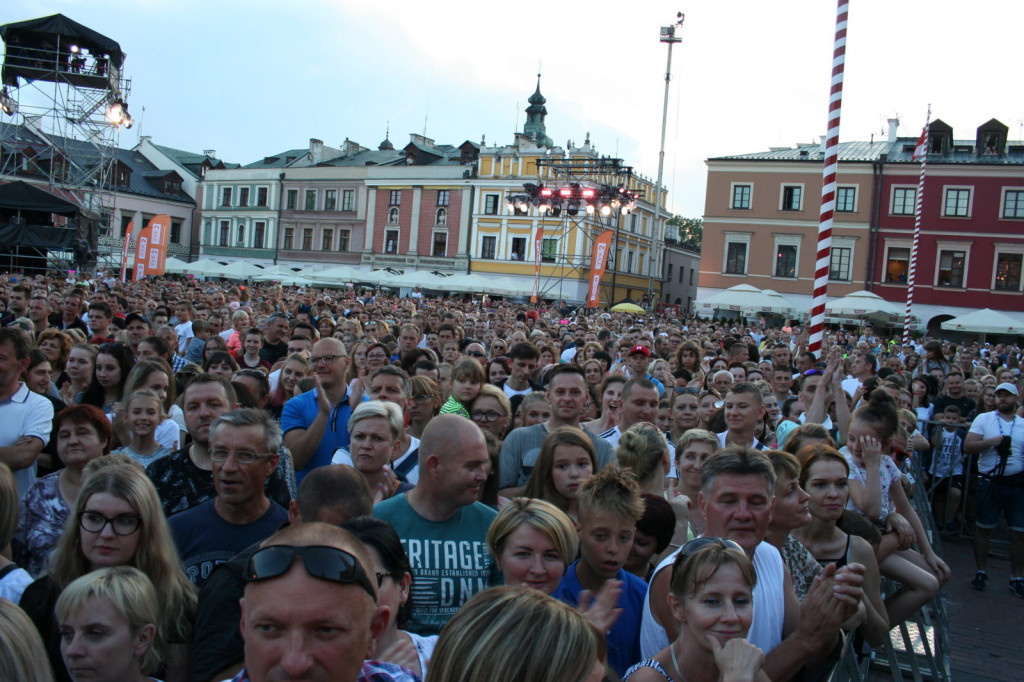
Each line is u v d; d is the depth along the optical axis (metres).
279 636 1.78
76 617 2.76
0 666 2.13
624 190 36.91
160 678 3.13
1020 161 43.09
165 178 70.00
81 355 6.82
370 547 2.77
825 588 3.05
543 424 5.79
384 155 67.94
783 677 3.01
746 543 3.37
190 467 4.34
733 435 6.19
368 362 7.79
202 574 3.56
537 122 62.97
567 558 3.16
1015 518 7.46
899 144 48.47
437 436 3.69
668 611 3.24
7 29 33.06
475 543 3.70
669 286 68.56
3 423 5.05
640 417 5.91
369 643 2.06
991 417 7.77
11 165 47.44
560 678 1.73
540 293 53.59
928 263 44.44
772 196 47.56
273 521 3.77
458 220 58.47
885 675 5.52
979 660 5.89
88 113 35.94
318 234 65.31
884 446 5.19
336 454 5.03
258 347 10.04
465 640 1.83
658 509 4.05
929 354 15.82
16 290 11.61
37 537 4.14
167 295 20.95
